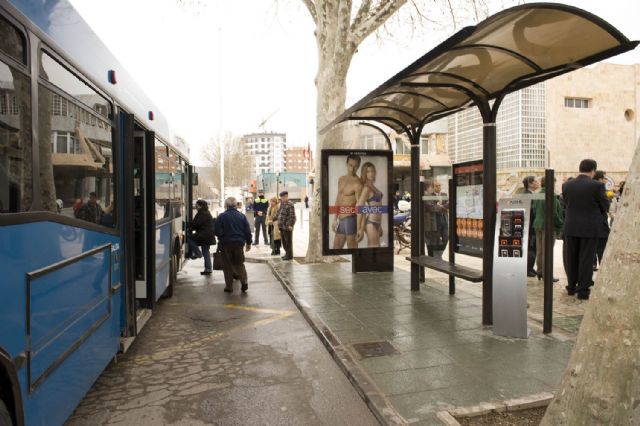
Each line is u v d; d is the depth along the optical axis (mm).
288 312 7402
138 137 6055
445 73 5848
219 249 9094
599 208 6977
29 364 2625
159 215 6996
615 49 4965
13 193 2555
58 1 3291
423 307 7051
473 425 3520
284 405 4113
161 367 5070
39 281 2770
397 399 3963
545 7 4180
